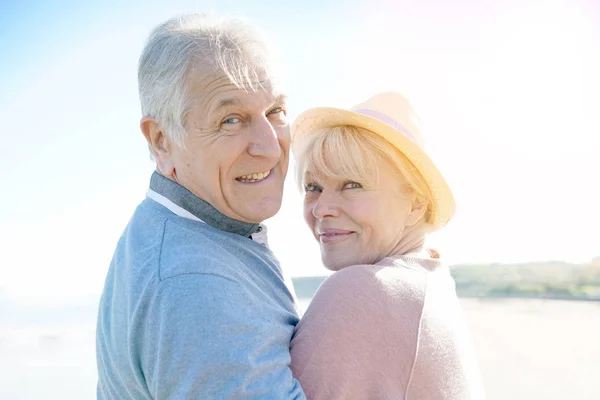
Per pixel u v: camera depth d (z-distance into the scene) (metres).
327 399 1.48
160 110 1.58
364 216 1.84
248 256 1.65
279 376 1.39
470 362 1.76
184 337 1.33
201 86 1.54
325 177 1.88
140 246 1.55
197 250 1.48
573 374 5.12
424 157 1.79
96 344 1.74
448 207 1.91
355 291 1.56
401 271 1.68
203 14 1.62
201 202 1.61
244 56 1.57
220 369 1.31
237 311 1.38
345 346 1.51
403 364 1.54
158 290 1.39
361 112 1.88
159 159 1.65
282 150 1.73
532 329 6.79
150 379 1.40
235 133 1.58
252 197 1.65
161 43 1.57
